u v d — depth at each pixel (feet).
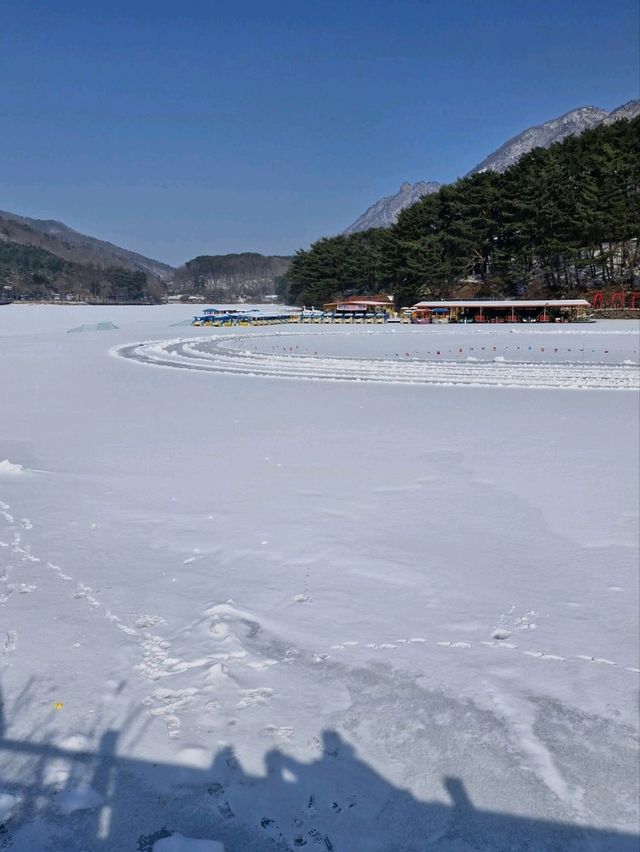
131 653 14.96
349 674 14.52
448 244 242.99
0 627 16.03
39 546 21.70
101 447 37.50
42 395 58.65
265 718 12.82
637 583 19.49
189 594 18.24
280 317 204.74
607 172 200.64
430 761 11.89
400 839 10.17
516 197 222.69
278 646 15.61
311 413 49.65
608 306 196.95
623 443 38.47
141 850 9.70
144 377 72.95
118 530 23.44
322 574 19.84
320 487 29.27
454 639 16.17
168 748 11.80
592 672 14.84
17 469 31.14
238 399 57.11
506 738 12.56
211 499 27.40
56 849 9.68
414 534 23.36
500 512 25.80
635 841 10.28
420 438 40.06
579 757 12.14
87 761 11.43
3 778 10.98
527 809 10.86
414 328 162.30
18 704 12.91
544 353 99.86
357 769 11.60
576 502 27.07
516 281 230.27
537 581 19.61
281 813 10.54
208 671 14.17
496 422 45.42
